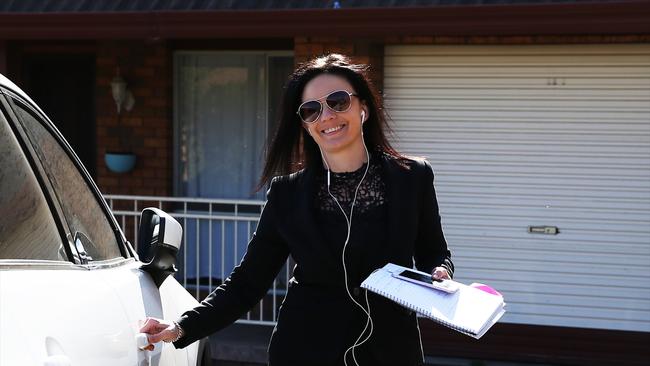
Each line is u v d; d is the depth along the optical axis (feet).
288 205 9.69
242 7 24.18
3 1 26.18
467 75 24.22
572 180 23.82
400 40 24.17
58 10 25.57
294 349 9.37
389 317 9.32
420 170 9.75
